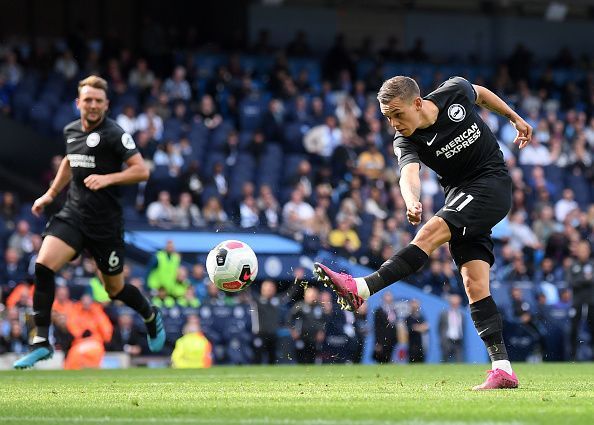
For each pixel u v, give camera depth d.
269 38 106.75
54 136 79.00
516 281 67.19
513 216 76.00
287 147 82.56
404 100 24.00
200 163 78.06
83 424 16.80
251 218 69.75
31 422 17.14
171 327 57.75
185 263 61.88
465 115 24.67
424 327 61.31
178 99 82.94
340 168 80.50
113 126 32.88
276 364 57.38
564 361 64.31
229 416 17.92
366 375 36.53
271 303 57.78
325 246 64.44
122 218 33.66
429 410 18.62
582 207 87.19
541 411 18.34
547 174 87.69
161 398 22.88
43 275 32.53
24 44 101.94
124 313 56.59
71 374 40.16
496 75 102.69
